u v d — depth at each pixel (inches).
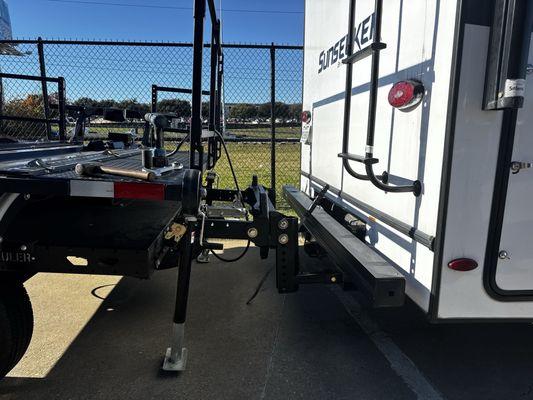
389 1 86.0
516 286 72.3
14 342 78.2
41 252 76.4
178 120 193.9
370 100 75.0
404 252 81.4
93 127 217.9
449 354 101.9
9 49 237.5
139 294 133.3
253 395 85.5
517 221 69.8
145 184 71.8
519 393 87.4
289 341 106.7
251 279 147.9
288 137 250.8
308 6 158.9
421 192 74.7
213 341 105.9
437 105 69.3
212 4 95.3
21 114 244.2
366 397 85.5
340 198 121.1
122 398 83.9
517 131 66.6
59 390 85.8
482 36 63.4
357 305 128.3
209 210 104.6
